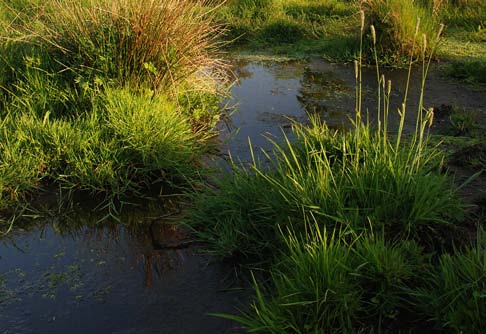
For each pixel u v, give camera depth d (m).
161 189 3.84
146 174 3.96
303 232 2.93
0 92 4.56
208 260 3.03
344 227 2.88
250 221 3.11
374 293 2.51
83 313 2.63
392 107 5.38
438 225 2.93
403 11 7.01
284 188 3.03
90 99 4.51
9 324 2.56
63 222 3.46
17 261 3.06
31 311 2.64
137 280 2.87
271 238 3.04
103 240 3.27
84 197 3.72
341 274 2.45
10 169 3.70
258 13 9.30
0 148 3.86
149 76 4.77
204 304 2.67
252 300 2.67
